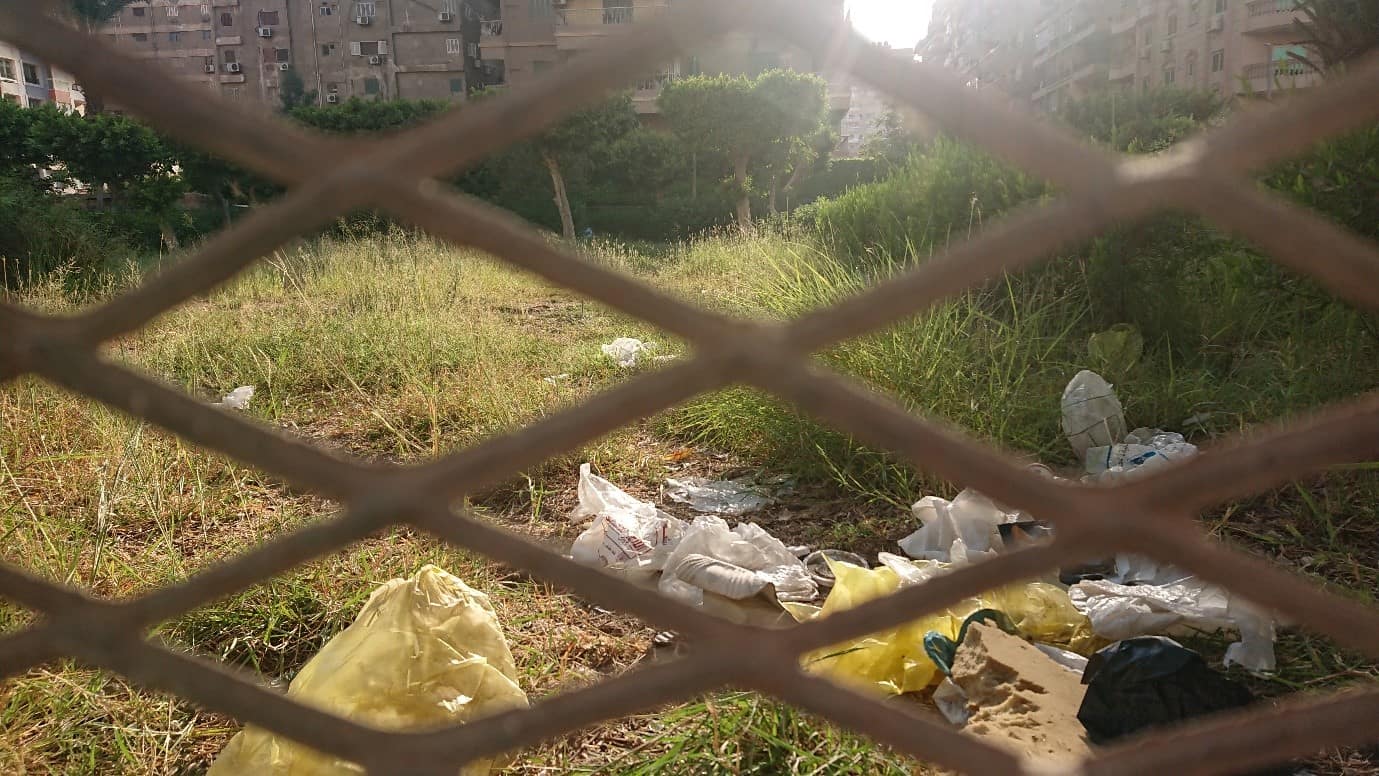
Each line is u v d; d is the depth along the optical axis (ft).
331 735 1.46
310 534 1.32
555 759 6.78
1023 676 6.73
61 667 7.54
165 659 1.43
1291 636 8.05
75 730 6.98
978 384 13.05
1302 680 7.43
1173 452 11.33
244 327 23.02
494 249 1.13
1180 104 26.27
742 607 8.48
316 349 20.24
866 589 8.03
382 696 6.41
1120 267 16.29
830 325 1.14
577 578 1.33
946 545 10.03
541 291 30.86
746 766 6.47
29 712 7.03
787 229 29.96
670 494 12.73
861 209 22.38
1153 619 7.89
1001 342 14.39
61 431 13.97
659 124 116.16
